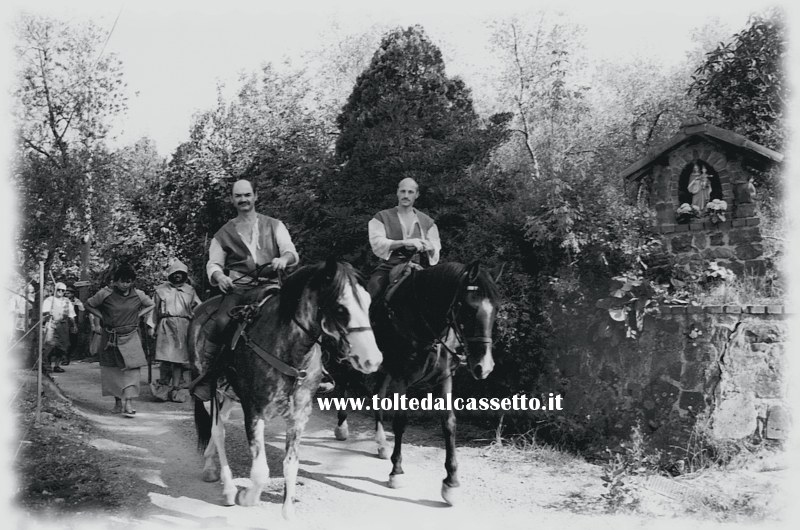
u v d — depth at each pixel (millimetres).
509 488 6418
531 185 9617
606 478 6004
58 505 5473
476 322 5637
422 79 12938
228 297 5961
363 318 4941
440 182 10164
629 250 8250
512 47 18297
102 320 9445
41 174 15531
